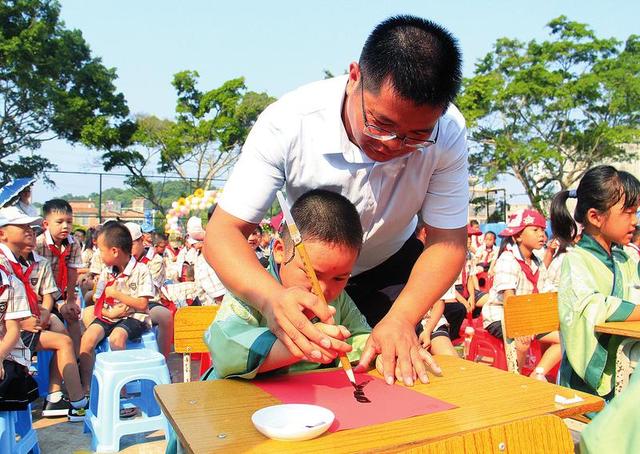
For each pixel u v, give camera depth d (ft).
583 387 8.73
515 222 15.23
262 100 70.33
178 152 68.95
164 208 54.39
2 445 8.86
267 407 3.82
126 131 68.59
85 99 63.52
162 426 10.69
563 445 3.76
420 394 4.44
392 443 3.44
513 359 10.04
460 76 4.64
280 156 5.45
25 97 60.29
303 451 3.32
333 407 4.12
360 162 5.49
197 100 71.41
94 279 19.29
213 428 3.68
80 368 13.38
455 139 5.77
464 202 5.95
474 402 4.25
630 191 8.74
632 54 72.79
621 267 9.31
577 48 71.82
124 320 13.89
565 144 76.28
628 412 3.79
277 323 4.32
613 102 71.46
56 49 61.26
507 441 3.56
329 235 4.71
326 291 4.95
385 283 6.98
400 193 5.84
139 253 16.15
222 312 5.34
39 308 12.73
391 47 4.49
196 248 20.33
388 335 4.93
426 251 5.83
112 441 10.32
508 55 74.95
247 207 5.32
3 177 60.85
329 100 5.42
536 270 15.26
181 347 8.56
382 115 4.59
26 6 58.49
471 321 17.01
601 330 8.17
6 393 8.77
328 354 4.18
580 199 9.25
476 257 29.07
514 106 73.97
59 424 12.48
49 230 15.97
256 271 4.86
